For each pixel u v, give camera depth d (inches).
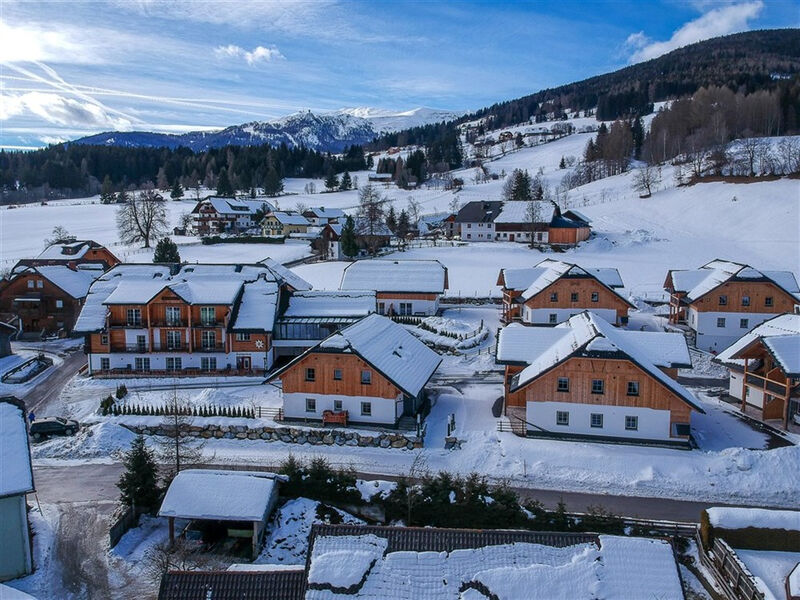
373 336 2066.9
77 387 2347.4
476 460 1701.5
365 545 965.8
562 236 4938.5
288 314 2615.7
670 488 1549.0
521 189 6766.7
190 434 1859.0
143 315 2482.8
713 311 2682.1
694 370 2444.6
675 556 940.6
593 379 1782.7
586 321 1982.0
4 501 1198.9
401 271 3299.7
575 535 980.6
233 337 2476.6
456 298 3528.5
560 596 888.3
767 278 2625.5
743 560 1235.2
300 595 940.0
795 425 1893.5
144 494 1445.6
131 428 1911.9
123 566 1267.2
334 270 4239.7
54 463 1723.7
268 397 2185.0
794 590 1088.8
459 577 920.3
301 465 1636.3
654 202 5900.6
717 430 1873.8
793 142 6643.7
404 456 1736.0
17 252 5364.2
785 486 1537.9
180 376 2448.3
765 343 1907.0
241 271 2716.5
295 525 1408.7
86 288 3267.7
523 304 3024.1
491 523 1375.5
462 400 2130.9
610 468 1632.6
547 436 1822.1
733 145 7081.7
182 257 4881.9
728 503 1489.9
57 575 1232.2
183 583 966.4
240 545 1352.1
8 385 2365.9
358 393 1913.1
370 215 5418.3
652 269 4097.0
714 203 5447.8
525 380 1823.3
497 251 4756.4
